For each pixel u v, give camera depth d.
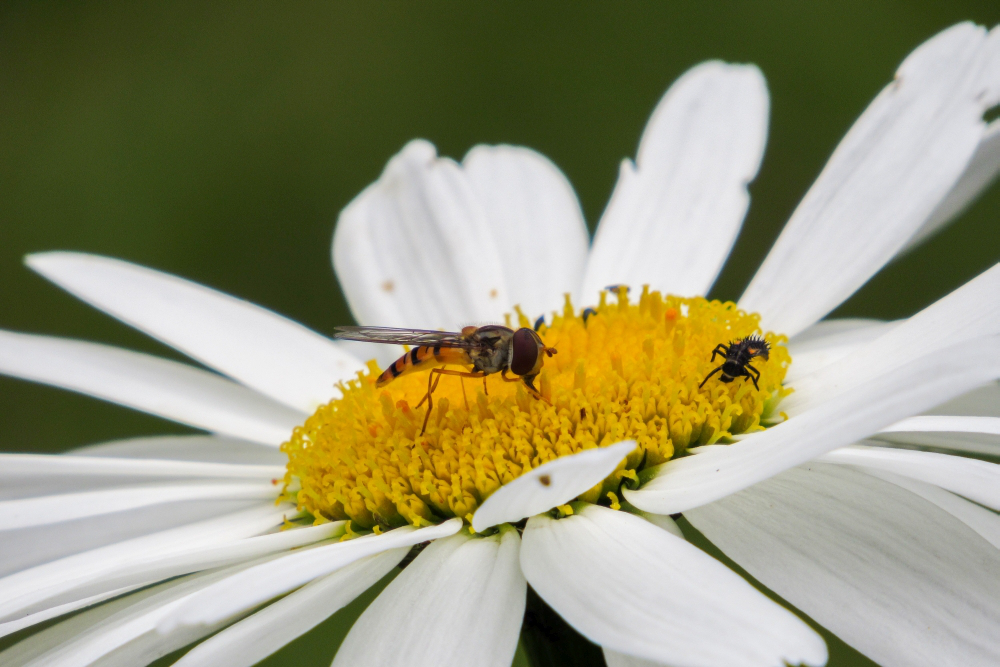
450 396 0.15
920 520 0.14
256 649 0.14
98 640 0.14
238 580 0.14
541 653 0.15
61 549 0.15
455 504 0.15
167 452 0.17
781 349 0.15
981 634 0.14
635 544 0.14
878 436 0.15
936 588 0.14
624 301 0.16
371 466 0.15
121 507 0.15
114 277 0.17
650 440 0.15
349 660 0.14
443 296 0.17
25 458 0.15
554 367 0.15
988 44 0.16
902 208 0.16
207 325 0.17
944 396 0.13
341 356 0.17
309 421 0.15
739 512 0.14
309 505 0.15
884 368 0.15
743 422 0.15
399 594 0.14
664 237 0.17
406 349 0.17
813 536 0.14
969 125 0.16
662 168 0.17
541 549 0.14
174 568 0.14
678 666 0.13
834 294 0.16
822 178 0.16
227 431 0.16
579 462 0.13
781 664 0.13
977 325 0.14
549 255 0.17
